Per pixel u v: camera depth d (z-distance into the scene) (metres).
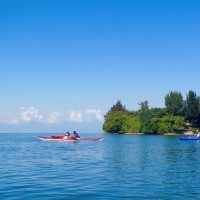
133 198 18.84
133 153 51.97
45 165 34.75
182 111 161.50
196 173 28.91
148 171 30.06
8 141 100.88
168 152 54.41
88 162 37.97
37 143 85.50
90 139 99.88
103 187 21.97
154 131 159.62
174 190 21.16
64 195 19.47
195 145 75.75
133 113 195.00
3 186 22.16
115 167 33.06
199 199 18.69
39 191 20.56
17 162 37.75
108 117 184.12
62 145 75.12
